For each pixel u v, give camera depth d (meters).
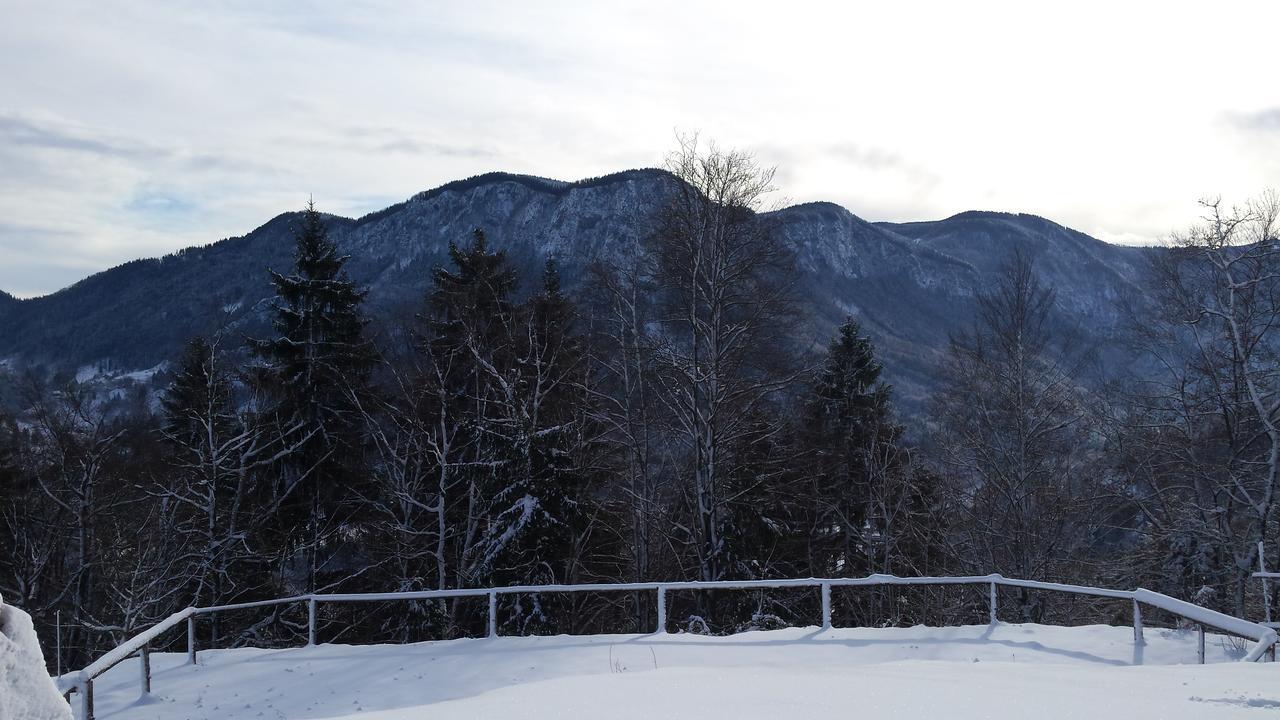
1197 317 26.73
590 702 7.64
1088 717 6.12
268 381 31.11
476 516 26.89
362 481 31.94
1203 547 25.91
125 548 31.27
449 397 29.27
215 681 13.05
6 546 33.06
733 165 24.53
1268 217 25.91
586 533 28.30
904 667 9.95
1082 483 28.53
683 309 25.20
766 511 28.97
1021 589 26.89
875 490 33.59
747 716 6.65
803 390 33.19
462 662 13.41
